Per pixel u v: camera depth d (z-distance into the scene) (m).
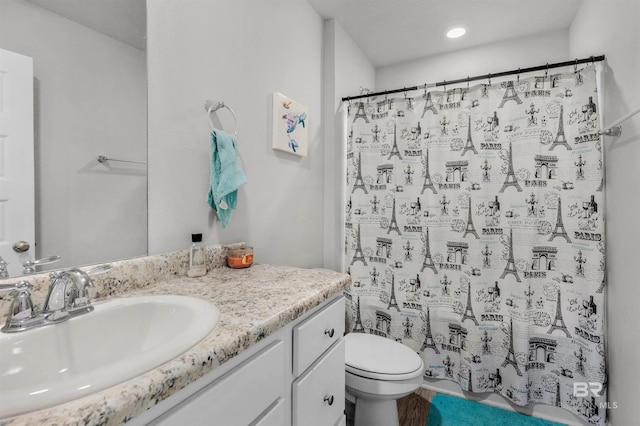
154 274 0.97
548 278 1.58
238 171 1.19
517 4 1.96
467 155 1.73
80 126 0.83
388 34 2.31
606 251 1.49
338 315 1.05
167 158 1.06
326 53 2.12
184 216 1.12
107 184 0.89
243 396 0.62
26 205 0.72
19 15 0.72
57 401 0.37
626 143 1.31
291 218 1.76
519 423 1.57
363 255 1.98
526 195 1.62
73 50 0.81
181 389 0.48
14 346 0.57
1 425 0.33
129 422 0.42
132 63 0.95
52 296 0.67
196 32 1.17
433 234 1.81
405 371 1.32
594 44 1.71
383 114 1.93
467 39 2.39
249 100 1.43
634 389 1.23
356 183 1.99
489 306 1.68
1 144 0.68
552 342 1.58
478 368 1.69
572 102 1.55
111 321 0.72
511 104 1.65
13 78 0.71
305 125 1.85
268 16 1.57
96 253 0.86
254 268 1.22
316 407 0.89
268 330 0.67
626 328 1.30
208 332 0.59
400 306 1.88
